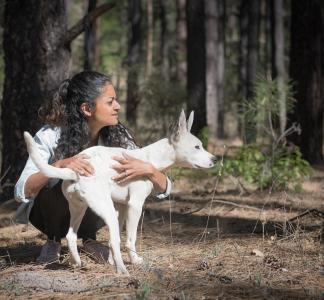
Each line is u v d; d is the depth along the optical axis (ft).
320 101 47.98
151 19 108.88
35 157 16.71
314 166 46.32
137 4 70.85
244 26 93.20
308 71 47.52
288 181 35.22
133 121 52.95
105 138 19.71
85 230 19.79
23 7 31.35
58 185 18.65
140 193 18.10
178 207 30.83
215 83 71.26
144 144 49.21
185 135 18.70
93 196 17.22
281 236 23.18
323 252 20.68
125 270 17.43
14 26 31.50
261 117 37.70
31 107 31.24
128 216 18.24
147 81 53.52
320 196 34.12
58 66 31.55
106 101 18.70
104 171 17.54
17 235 25.38
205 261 18.65
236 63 115.44
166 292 16.06
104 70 68.39
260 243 21.89
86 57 55.21
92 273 17.79
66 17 32.22
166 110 51.70
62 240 23.73
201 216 28.40
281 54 65.10
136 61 70.44
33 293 16.46
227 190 36.09
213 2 69.10
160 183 18.31
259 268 18.45
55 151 18.70
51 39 31.40
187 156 18.63
